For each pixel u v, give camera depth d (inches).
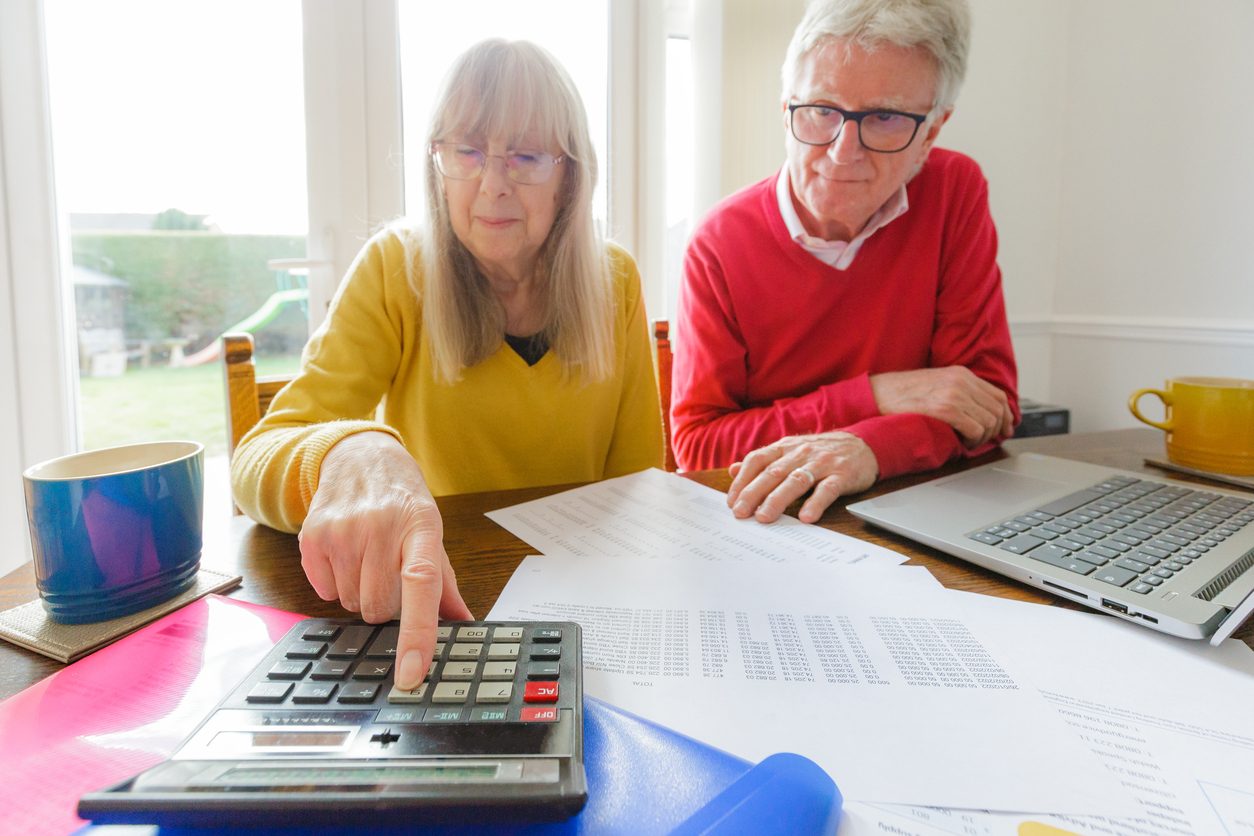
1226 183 66.1
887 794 10.8
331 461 19.8
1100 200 77.8
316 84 59.4
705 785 10.3
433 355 33.9
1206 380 31.5
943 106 38.4
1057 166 82.1
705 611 16.8
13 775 10.6
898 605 17.2
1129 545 19.8
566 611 16.8
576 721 11.0
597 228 36.4
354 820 9.0
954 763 11.5
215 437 69.5
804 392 45.5
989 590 18.5
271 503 21.3
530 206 32.1
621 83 68.2
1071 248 81.5
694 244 45.8
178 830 9.2
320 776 9.3
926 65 35.8
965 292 43.0
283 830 9.2
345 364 31.4
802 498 26.4
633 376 40.7
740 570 19.4
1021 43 77.9
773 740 12.0
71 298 56.4
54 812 9.8
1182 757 11.7
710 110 66.9
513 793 9.1
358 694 11.6
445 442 35.3
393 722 10.9
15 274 53.4
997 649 15.2
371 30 59.9
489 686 11.9
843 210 39.2
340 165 60.7
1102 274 78.1
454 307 33.1
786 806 9.7
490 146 30.9
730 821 9.4
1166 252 71.6
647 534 22.4
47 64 53.3
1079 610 17.2
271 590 18.2
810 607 17.1
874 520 22.7
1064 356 82.9
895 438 29.5
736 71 65.9
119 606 15.9
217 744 10.3
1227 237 66.3
